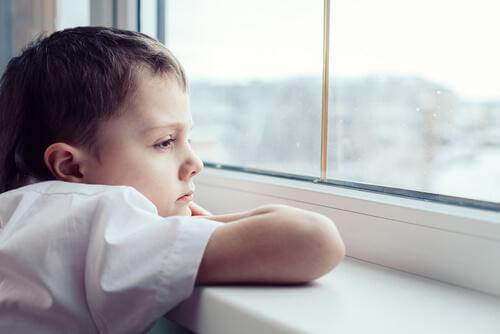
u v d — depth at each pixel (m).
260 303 0.46
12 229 0.54
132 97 0.60
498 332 0.41
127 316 0.48
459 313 0.46
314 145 0.74
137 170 0.60
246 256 0.48
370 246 0.61
